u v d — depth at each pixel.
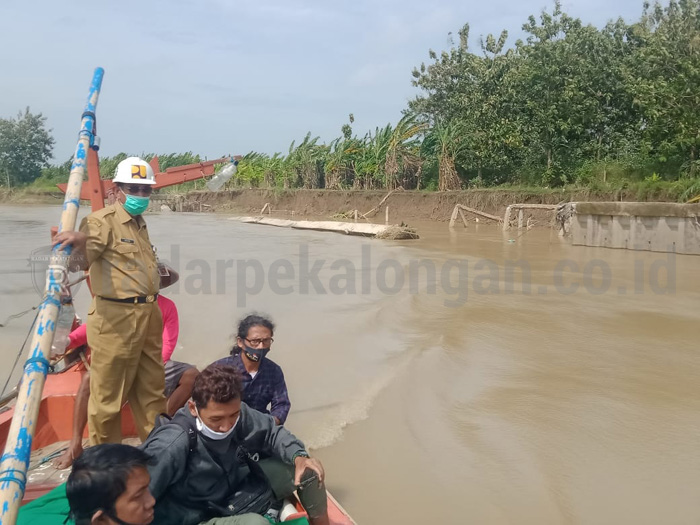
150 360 4.26
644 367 7.59
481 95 36.75
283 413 4.56
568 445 5.43
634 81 29.84
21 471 2.52
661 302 11.44
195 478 3.10
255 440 3.28
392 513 4.34
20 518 3.14
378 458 5.18
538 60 32.41
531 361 7.79
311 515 3.37
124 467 2.42
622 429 5.76
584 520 4.30
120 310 3.98
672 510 4.42
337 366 7.55
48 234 25.00
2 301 10.89
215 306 10.90
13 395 4.80
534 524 4.24
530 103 32.78
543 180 33.22
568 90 31.08
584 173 31.03
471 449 5.36
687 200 23.75
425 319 10.04
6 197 62.91
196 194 58.38
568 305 11.14
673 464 5.09
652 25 32.22
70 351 5.04
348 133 47.41
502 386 6.89
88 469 2.39
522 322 9.83
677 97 27.16
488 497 4.58
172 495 3.11
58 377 5.26
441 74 42.16
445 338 8.78
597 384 6.97
